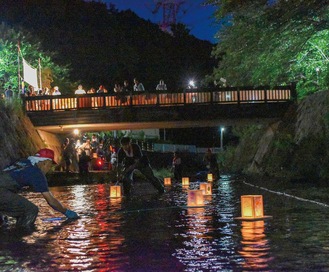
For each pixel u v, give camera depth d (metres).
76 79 55.38
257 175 29.59
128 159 17.41
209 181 26.23
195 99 30.52
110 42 60.72
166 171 33.88
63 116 31.02
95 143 39.53
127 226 9.37
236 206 12.54
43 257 6.70
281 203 12.80
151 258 6.43
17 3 53.41
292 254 6.38
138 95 30.62
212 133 72.69
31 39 44.69
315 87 30.36
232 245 7.10
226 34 30.03
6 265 6.27
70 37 55.41
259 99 30.44
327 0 19.55
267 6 22.19
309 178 21.44
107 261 6.35
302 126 27.20
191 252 6.72
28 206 10.02
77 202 14.95
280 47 23.30
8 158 25.78
